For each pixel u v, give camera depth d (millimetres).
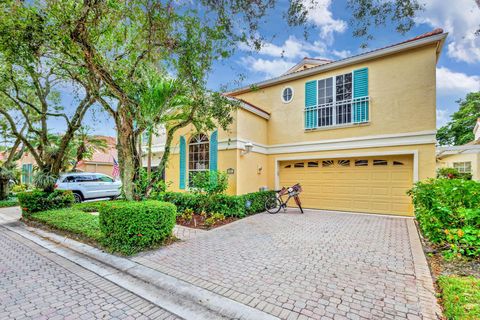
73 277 4039
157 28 5113
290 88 11086
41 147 9438
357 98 9414
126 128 5996
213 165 9945
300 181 10852
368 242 5566
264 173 11258
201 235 6328
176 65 5914
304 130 10625
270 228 7016
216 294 3330
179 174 11070
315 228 6973
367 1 4566
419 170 8258
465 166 15500
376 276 3773
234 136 9484
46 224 7301
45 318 2895
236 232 6602
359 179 9539
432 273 3844
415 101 8422
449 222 4527
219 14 5051
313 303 3041
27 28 4656
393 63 8828
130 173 6105
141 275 4000
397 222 7645
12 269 4371
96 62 5301
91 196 13117
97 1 4703
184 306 3139
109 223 5234
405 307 2916
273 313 2857
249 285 3553
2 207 12047
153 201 6004
